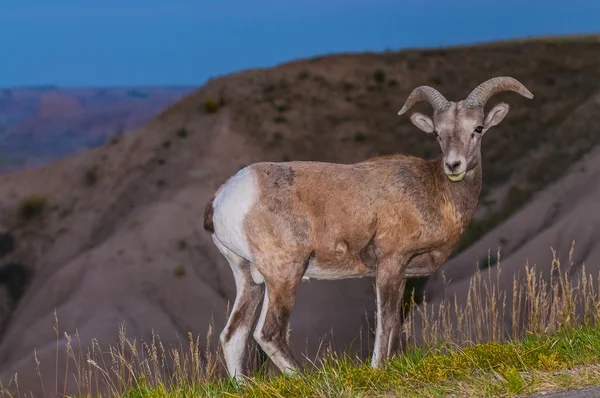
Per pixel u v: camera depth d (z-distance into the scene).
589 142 158.38
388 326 21.41
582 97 184.12
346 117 197.00
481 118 21.05
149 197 174.38
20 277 169.12
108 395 20.95
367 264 22.02
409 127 192.25
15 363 125.31
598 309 22.05
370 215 21.34
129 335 124.94
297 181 21.47
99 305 135.62
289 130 190.12
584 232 106.88
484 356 18.11
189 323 133.75
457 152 20.58
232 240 21.83
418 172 21.83
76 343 120.69
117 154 194.75
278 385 17.97
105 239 168.00
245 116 194.25
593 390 15.35
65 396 20.36
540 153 160.88
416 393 16.64
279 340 21.28
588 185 128.62
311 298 126.25
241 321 22.36
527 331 22.44
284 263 21.27
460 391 16.48
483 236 136.12
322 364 19.31
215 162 176.38
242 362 22.05
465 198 21.69
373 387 17.44
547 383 16.33
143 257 147.38
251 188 21.41
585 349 18.64
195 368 20.70
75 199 185.12
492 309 24.27
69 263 153.88
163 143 191.25
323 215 21.38
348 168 21.91
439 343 22.64
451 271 115.88
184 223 155.50
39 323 136.38
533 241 109.81
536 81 198.50
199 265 145.88
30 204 183.88
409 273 22.61
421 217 21.44
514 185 152.12
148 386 20.22
